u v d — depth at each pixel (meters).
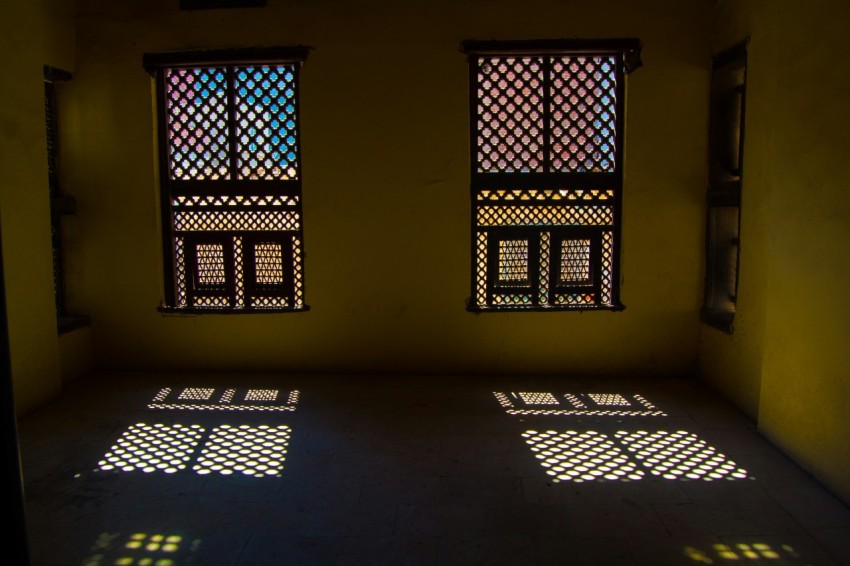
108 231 4.71
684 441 3.52
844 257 2.80
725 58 4.22
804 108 3.09
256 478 3.11
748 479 3.06
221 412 3.98
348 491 2.97
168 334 4.78
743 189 3.96
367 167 4.59
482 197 4.59
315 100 4.55
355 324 4.71
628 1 4.41
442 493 2.95
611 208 4.60
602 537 2.57
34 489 2.99
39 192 4.07
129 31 4.57
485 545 2.52
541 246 4.64
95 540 2.57
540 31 4.44
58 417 3.90
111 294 4.77
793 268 3.22
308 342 4.74
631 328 4.64
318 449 3.44
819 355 3.00
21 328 3.89
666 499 2.88
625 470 3.18
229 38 4.52
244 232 4.71
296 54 4.48
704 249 4.55
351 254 4.66
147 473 3.17
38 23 4.06
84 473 3.16
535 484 3.03
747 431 3.66
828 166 2.90
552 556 2.44
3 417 1.42
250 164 4.66
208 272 4.77
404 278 4.66
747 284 3.90
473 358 4.70
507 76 4.52
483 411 3.99
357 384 4.52
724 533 2.59
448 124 4.54
